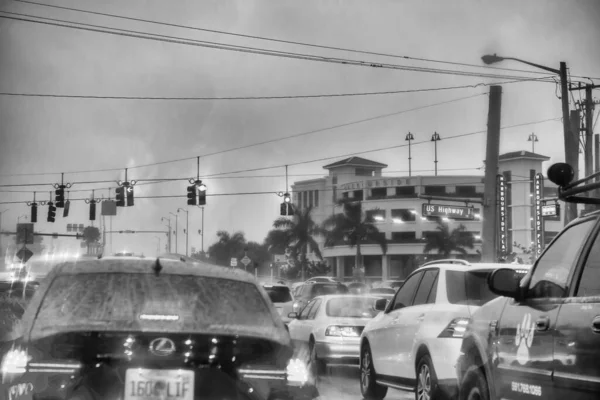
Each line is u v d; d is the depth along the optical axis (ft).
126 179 211.20
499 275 25.76
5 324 42.47
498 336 27.30
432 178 461.37
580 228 24.50
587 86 137.80
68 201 223.30
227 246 492.95
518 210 431.43
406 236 453.99
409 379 45.39
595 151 190.19
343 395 57.16
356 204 362.53
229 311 22.91
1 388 21.45
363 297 71.36
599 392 20.99
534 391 24.44
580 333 22.07
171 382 21.40
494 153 111.75
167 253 27.22
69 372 21.20
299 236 366.63
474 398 29.86
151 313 22.21
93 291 22.82
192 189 186.70
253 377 21.95
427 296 45.16
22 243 173.88
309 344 70.74
